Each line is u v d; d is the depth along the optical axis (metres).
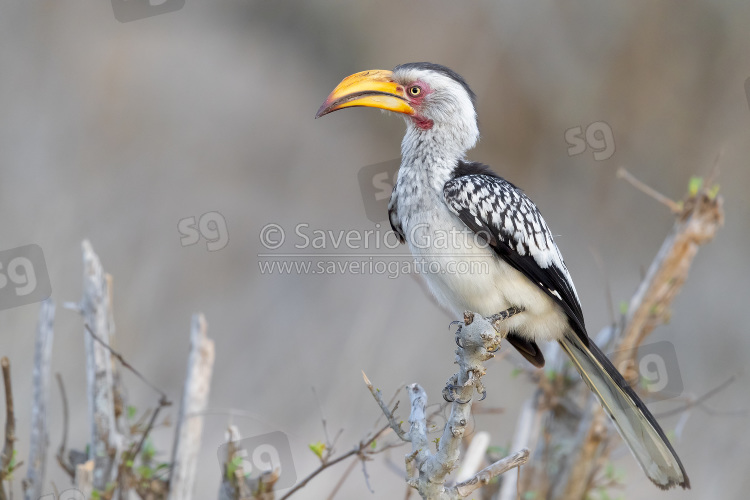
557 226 15.50
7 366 5.55
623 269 14.63
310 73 18.58
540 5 17.78
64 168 14.20
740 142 16.44
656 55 17.12
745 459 10.11
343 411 10.34
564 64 17.50
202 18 18.52
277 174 16.09
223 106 16.75
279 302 12.30
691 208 6.86
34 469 5.87
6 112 15.02
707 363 12.51
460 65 17.88
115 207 13.48
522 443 7.10
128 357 10.69
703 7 17.03
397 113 6.92
